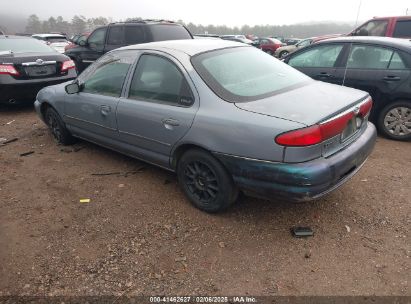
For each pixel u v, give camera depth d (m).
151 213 3.48
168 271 2.73
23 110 7.66
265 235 3.10
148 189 3.94
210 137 3.05
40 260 2.89
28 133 6.03
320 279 2.61
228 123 2.94
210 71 3.31
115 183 4.11
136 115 3.70
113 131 4.12
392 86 5.13
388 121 5.31
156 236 3.13
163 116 3.42
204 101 3.15
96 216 3.46
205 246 2.99
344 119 2.89
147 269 2.76
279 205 3.52
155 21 8.87
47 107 5.34
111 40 9.05
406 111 5.13
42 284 2.65
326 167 2.70
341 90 3.47
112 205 3.65
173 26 8.94
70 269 2.79
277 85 3.41
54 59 7.41
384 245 2.93
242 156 2.88
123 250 2.97
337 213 3.38
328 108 2.89
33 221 3.42
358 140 3.20
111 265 2.81
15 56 7.06
